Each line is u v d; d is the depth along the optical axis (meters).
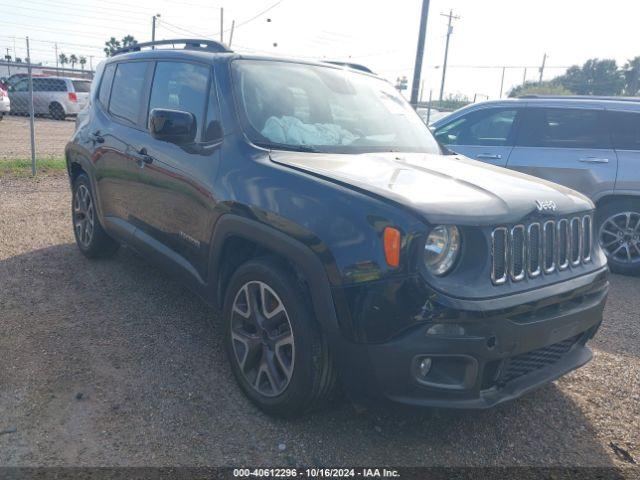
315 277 2.66
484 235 2.59
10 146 14.05
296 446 2.84
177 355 3.67
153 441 2.82
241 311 3.20
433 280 2.49
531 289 2.72
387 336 2.50
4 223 6.68
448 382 2.59
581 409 3.32
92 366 3.48
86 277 4.96
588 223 3.17
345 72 4.34
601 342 4.28
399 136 3.99
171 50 4.29
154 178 3.95
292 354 2.83
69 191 8.84
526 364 2.85
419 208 2.51
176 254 3.85
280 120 3.53
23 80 23.22
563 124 6.35
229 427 2.96
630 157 5.95
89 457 2.69
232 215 3.12
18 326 3.96
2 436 2.80
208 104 3.64
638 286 5.82
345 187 2.73
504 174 3.36
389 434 2.97
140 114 4.36
